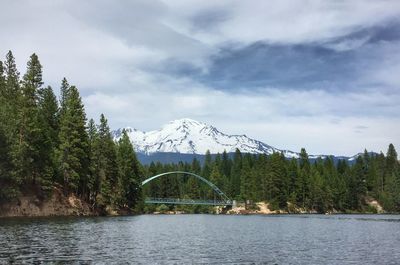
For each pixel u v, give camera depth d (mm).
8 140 75188
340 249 39094
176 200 182125
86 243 39469
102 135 108250
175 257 32562
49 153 88438
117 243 41000
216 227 74125
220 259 31953
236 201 184875
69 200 92500
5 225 56312
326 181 185750
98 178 105125
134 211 132875
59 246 36125
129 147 132000
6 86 95625
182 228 69500
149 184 198000
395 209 184250
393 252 36938
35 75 93188
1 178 74812
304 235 55906
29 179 82438
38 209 82250
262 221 101188
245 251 37031
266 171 172750
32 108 83500
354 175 191875
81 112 96125
